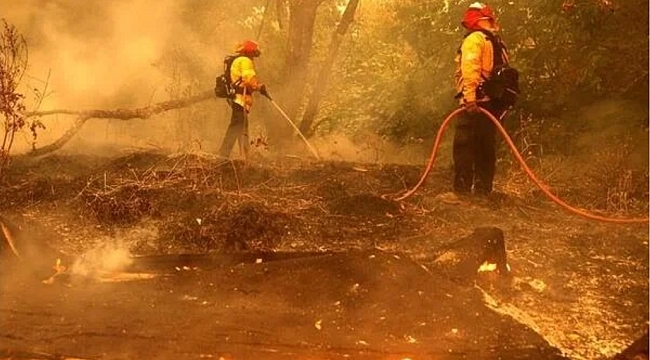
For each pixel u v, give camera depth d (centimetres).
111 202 719
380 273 519
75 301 509
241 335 457
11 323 472
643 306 532
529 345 447
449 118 794
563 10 1119
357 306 492
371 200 752
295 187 832
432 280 513
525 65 1180
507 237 688
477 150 828
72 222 711
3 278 550
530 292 552
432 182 916
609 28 1145
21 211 739
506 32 1196
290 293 511
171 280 545
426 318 475
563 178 945
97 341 450
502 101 814
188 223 671
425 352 438
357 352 437
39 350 439
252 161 982
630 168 949
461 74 812
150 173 814
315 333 460
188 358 430
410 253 623
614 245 671
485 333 459
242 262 611
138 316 484
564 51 1166
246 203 700
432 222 726
